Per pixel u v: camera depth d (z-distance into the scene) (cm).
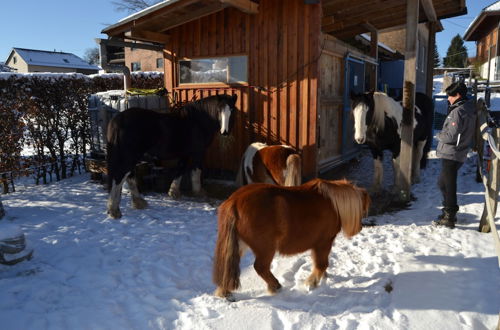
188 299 300
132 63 2914
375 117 556
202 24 688
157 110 715
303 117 609
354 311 275
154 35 691
